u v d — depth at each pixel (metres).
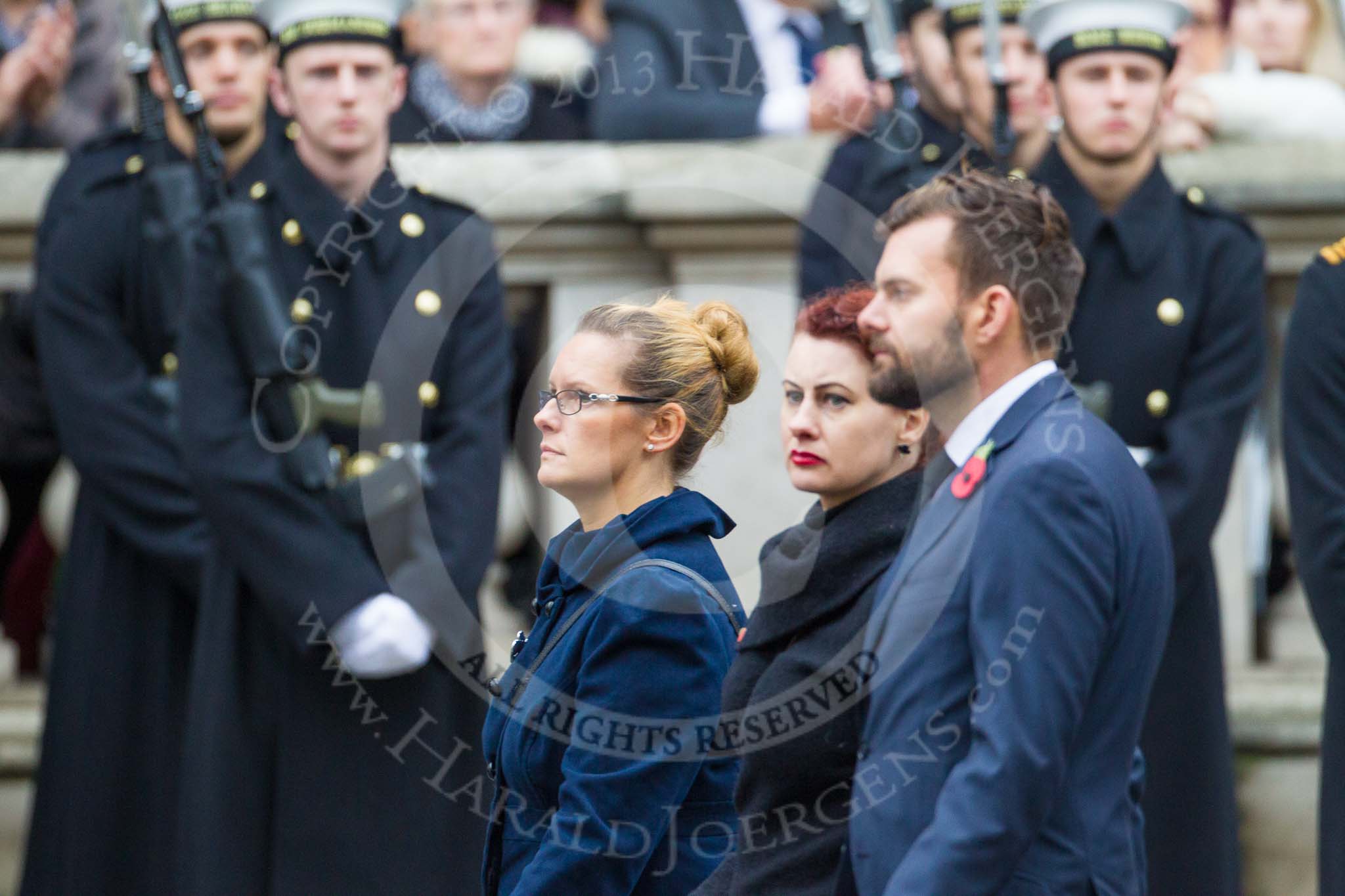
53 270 15.34
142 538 14.88
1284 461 12.64
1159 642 8.97
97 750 15.03
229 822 13.43
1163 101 14.73
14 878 16.81
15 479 18.55
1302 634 17.34
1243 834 16.00
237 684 13.58
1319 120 17.80
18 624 18.44
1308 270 12.58
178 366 13.73
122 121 19.67
